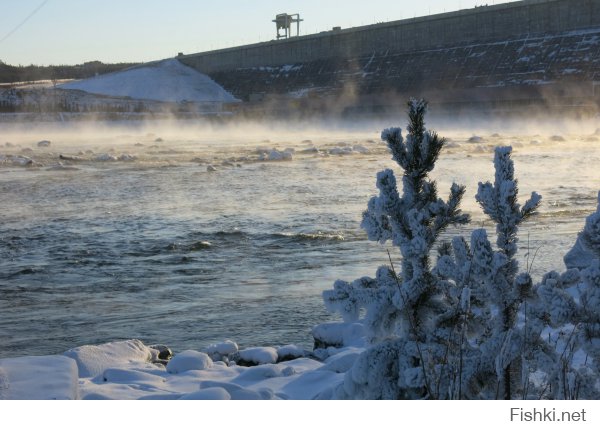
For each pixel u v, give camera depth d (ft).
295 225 70.13
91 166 141.59
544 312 14.57
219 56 609.01
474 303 15.03
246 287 45.60
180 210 81.56
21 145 221.25
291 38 530.68
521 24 395.34
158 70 630.74
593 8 370.73
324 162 144.36
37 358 19.34
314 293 43.27
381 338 15.69
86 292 45.34
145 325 37.11
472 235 14.92
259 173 122.83
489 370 14.62
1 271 51.88
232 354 28.32
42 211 81.97
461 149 162.81
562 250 52.11
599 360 14.24
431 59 422.82
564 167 120.78
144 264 53.83
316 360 27.09
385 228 16.12
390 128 16.48
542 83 346.95
